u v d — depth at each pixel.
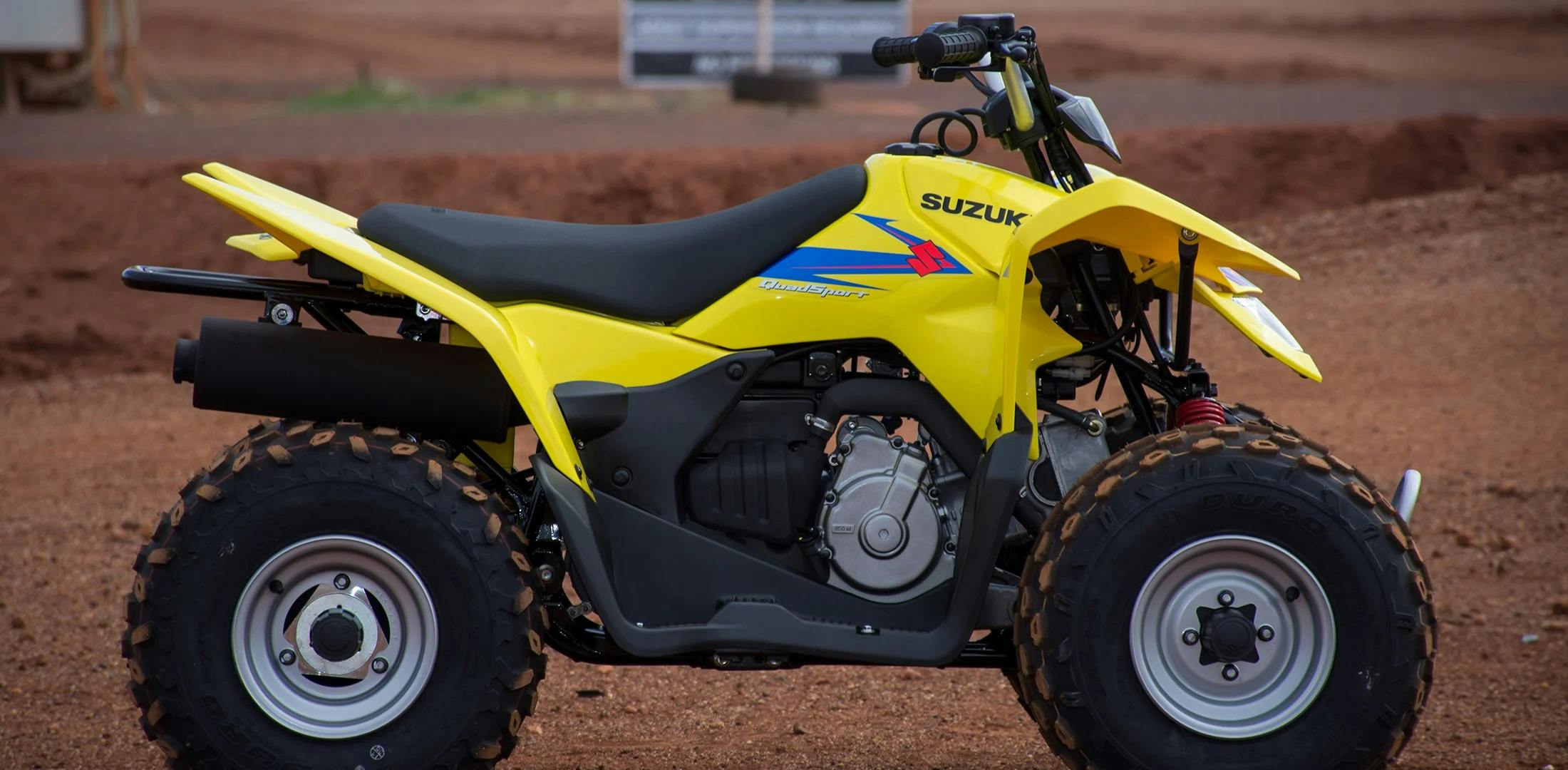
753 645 10.07
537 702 13.91
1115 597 9.80
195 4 174.75
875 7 83.25
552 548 10.79
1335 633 9.82
